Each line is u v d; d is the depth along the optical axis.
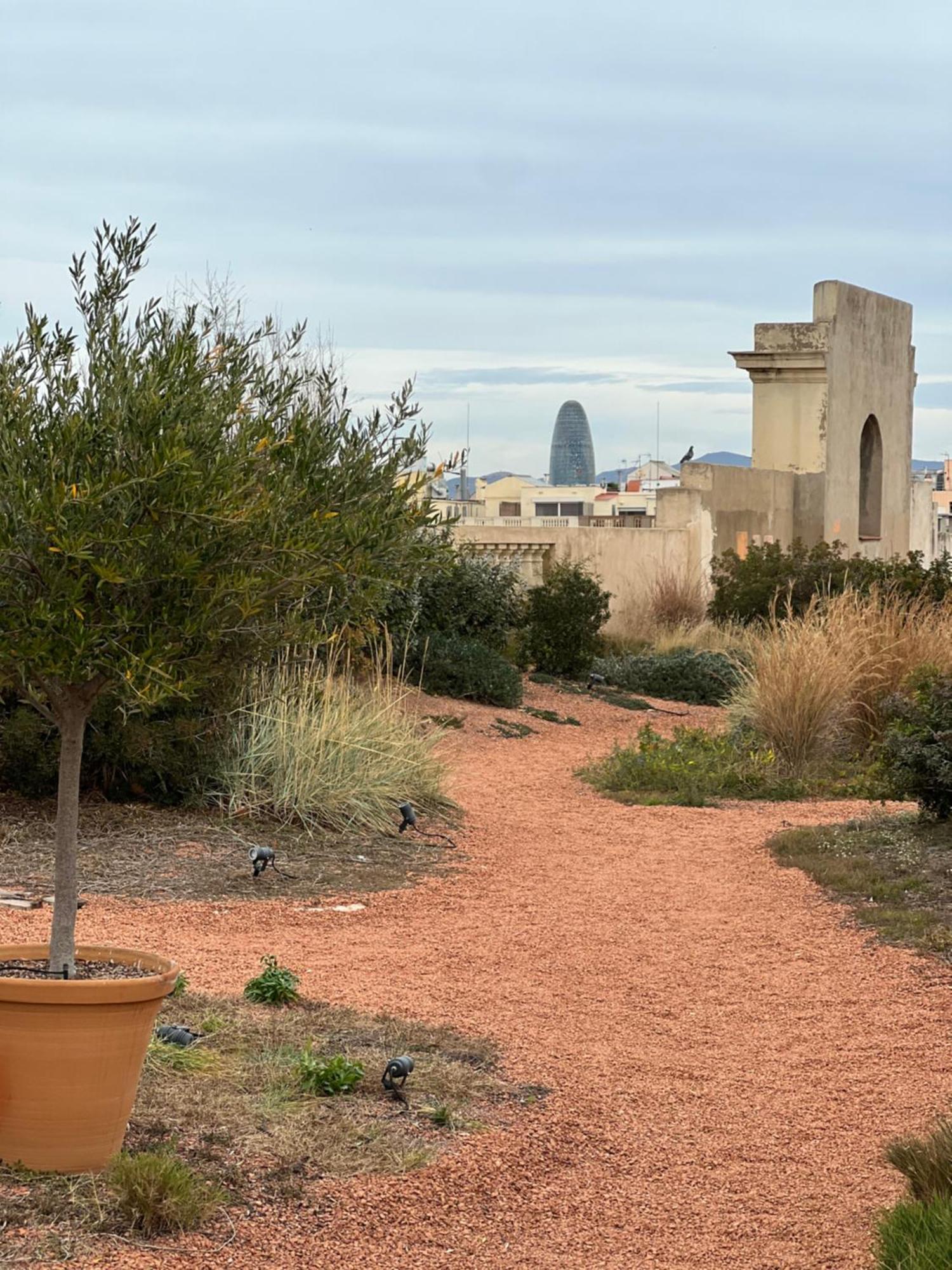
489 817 11.87
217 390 4.78
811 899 8.87
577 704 19.53
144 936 7.44
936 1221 4.00
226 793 10.90
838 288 32.03
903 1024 6.53
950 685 10.70
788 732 14.12
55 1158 4.14
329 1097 5.11
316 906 8.49
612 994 6.99
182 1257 3.78
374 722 12.16
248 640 4.75
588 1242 4.25
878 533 35.66
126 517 4.13
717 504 28.45
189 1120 4.70
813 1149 5.09
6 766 10.60
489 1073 5.62
